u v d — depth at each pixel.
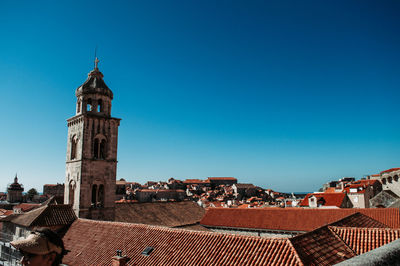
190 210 65.88
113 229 35.06
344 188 107.19
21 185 160.12
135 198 193.38
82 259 30.86
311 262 22.11
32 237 5.51
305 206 84.06
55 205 42.34
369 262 5.06
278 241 24.44
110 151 48.44
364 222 37.09
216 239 27.16
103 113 48.47
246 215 58.09
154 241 29.80
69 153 48.50
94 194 49.47
